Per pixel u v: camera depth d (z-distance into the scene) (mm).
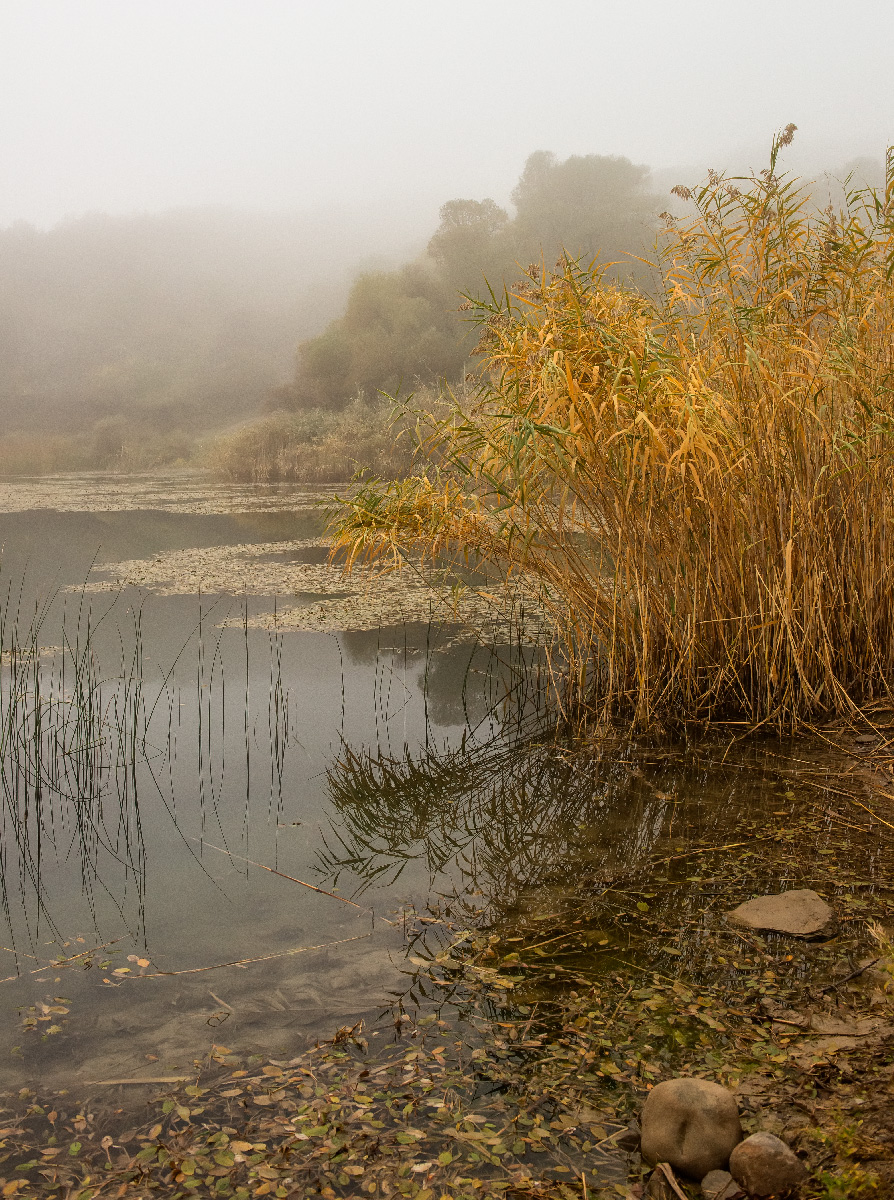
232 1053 2490
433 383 31703
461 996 2713
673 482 4816
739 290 4992
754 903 3064
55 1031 2617
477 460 4805
